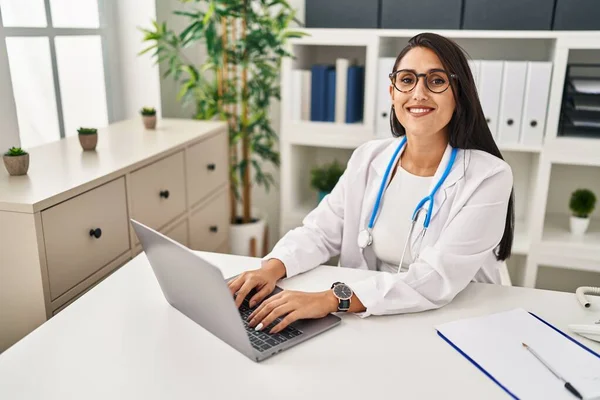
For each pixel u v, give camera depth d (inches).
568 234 105.6
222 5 104.3
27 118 88.7
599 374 40.4
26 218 57.0
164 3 111.6
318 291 53.9
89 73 103.0
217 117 128.0
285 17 109.2
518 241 105.3
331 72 108.7
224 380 39.6
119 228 72.7
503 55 109.6
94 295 52.0
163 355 42.6
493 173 55.6
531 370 41.0
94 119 105.4
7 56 78.7
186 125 102.8
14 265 58.9
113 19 108.0
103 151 81.0
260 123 118.5
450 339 45.1
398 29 102.3
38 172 68.9
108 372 40.5
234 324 41.1
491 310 50.6
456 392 38.6
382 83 105.3
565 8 93.7
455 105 55.3
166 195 83.4
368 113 106.8
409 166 61.3
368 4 102.6
